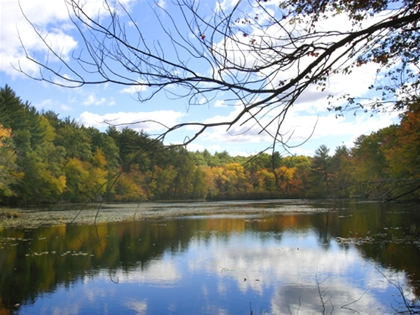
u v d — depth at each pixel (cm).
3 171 3666
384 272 1210
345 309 921
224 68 265
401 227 2145
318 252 1543
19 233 2083
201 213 3522
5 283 1151
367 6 392
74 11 233
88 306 966
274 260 1425
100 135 6091
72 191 5072
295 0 377
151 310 938
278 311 924
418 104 566
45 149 4756
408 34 428
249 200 6506
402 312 873
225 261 1422
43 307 959
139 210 3962
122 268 1326
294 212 3550
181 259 1458
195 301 995
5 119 4422
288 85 273
